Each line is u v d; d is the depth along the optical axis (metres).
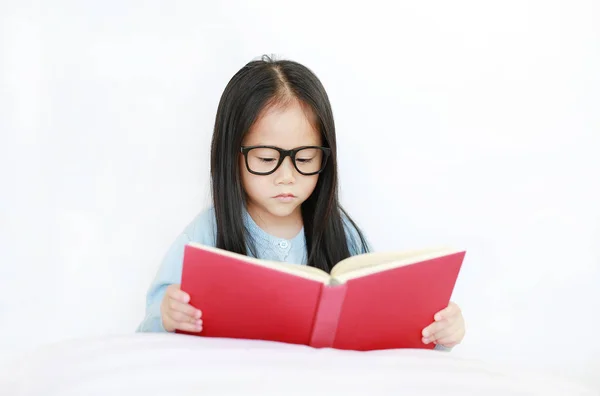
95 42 1.65
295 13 1.69
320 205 1.50
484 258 1.81
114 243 1.71
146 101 1.68
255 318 1.09
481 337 1.82
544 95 1.78
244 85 1.38
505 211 1.80
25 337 1.70
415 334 1.18
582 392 0.99
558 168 1.80
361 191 1.76
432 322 1.19
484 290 1.82
